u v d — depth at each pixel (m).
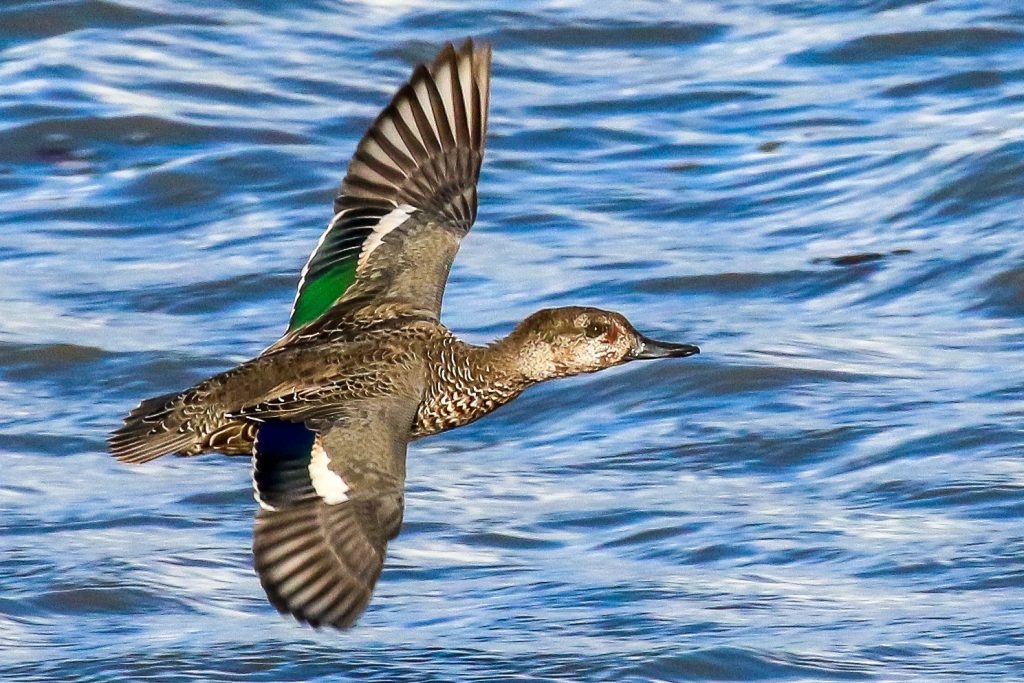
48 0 22.80
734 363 14.98
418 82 8.52
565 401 14.84
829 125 20.11
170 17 22.88
